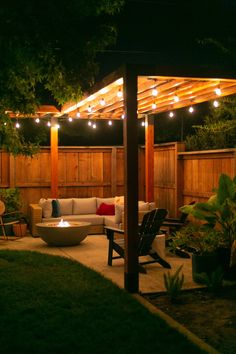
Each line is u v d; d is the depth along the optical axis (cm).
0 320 523
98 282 691
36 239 1122
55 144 1299
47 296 616
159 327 500
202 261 701
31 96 732
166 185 1291
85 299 605
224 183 712
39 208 1158
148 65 658
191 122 1473
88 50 675
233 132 1080
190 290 662
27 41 610
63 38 646
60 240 1002
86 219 1185
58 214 1189
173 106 1100
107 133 1705
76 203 1255
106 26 684
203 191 1105
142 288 673
